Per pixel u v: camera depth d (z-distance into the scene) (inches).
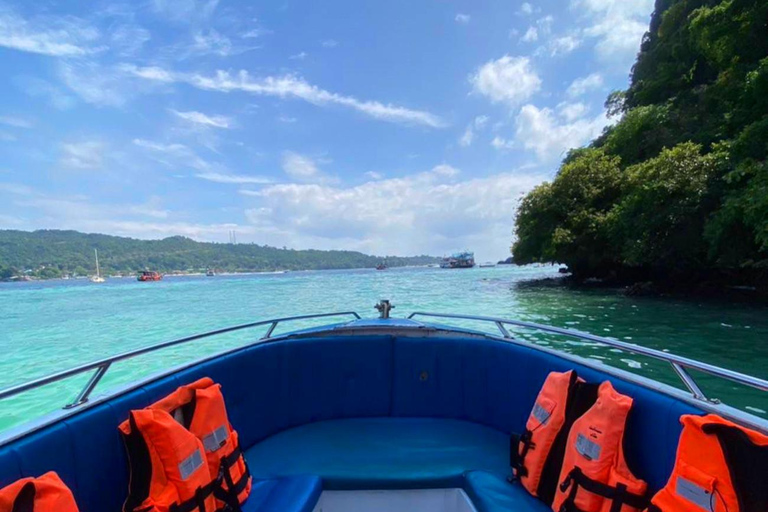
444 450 90.3
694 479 44.4
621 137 812.0
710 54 601.0
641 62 947.3
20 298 1015.6
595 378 74.4
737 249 473.4
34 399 228.5
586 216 759.7
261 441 95.8
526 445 74.4
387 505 78.3
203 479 58.7
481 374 106.0
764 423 47.2
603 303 559.8
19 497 37.5
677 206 542.6
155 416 55.8
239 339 388.5
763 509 39.4
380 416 110.0
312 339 110.3
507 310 508.7
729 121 534.9
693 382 57.8
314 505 72.2
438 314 128.3
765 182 408.2
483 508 69.0
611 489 56.4
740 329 347.6
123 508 52.6
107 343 386.9
